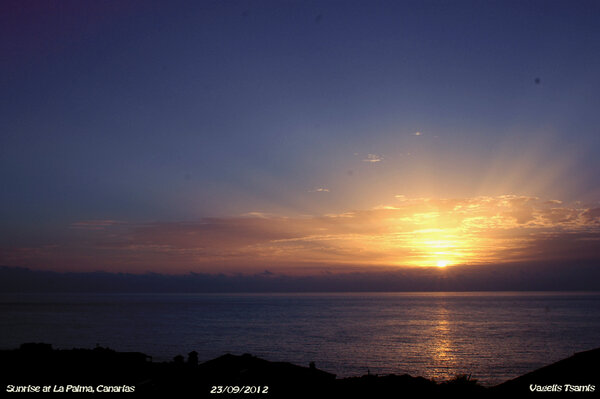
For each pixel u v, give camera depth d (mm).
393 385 21172
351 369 70188
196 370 21203
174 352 86375
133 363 24156
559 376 18188
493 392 18734
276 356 83812
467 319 177125
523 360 79000
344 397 19828
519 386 18328
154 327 144250
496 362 77000
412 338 113938
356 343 104062
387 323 160500
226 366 22203
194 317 194625
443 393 19938
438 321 167875
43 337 108562
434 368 71000
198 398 18359
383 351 90812
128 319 180750
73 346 90562
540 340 107812
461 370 69188
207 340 108875
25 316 193750
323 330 135625
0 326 140000
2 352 26391
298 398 19312
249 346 98375
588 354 19500
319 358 81562
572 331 127875
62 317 189375
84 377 21031
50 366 22938
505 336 116750
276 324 158625
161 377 20625
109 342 102188
